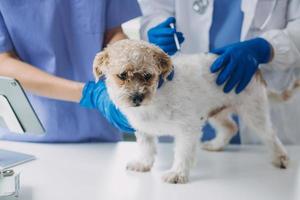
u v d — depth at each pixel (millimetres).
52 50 1361
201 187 996
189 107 1072
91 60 1410
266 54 1279
